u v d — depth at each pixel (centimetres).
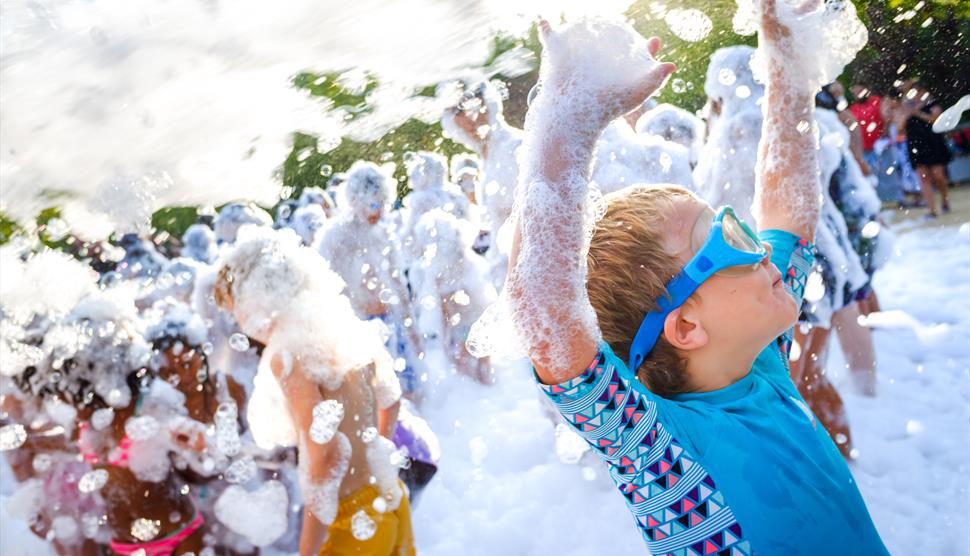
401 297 407
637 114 396
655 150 330
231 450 229
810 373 310
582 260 97
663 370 110
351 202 391
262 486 253
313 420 197
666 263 105
